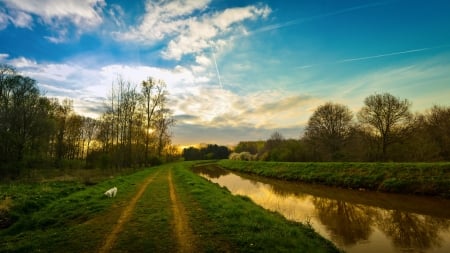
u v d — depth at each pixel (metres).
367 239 11.04
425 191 19.16
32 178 26.80
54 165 44.47
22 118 35.16
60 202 13.99
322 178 28.58
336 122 53.84
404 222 13.40
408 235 11.48
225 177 41.34
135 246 7.97
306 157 51.34
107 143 44.03
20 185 20.84
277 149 58.19
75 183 22.70
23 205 12.84
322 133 53.66
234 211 12.03
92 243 8.25
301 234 9.86
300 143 55.88
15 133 33.88
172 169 46.53
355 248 10.05
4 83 36.31
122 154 39.66
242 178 38.88
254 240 8.36
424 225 12.81
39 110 38.38
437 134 38.59
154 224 10.19
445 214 14.49
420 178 20.48
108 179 26.41
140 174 33.25
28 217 11.59
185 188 20.19
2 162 30.91
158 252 7.54
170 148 90.81
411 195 19.52
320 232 12.02
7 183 22.73
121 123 39.94
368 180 23.73
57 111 51.44
